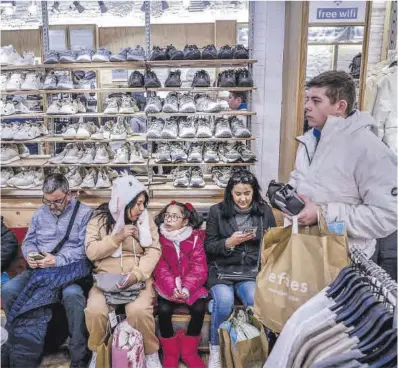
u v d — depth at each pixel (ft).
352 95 5.26
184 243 8.13
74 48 12.21
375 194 4.92
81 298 7.51
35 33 12.51
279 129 11.89
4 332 4.74
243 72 10.78
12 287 7.83
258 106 11.81
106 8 11.91
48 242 8.32
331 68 9.66
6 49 10.95
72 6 12.01
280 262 5.07
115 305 7.39
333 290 4.57
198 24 12.12
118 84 11.73
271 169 12.12
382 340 3.83
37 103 11.73
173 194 11.23
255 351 6.98
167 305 7.63
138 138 11.09
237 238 7.80
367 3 9.38
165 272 7.91
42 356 8.04
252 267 8.13
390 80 9.28
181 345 7.62
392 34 10.77
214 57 10.59
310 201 5.19
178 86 10.77
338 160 5.18
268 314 5.11
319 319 4.36
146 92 11.27
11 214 10.49
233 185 8.24
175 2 11.96
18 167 11.47
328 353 4.08
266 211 8.48
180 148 11.15
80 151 11.10
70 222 8.36
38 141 10.97
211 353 7.52
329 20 9.45
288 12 11.00
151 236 7.95
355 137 5.08
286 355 4.41
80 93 11.45
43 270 7.84
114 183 7.93
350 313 4.26
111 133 10.96
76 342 7.42
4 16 12.37
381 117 9.40
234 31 12.12
